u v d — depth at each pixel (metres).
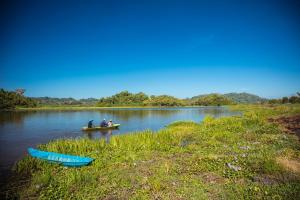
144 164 13.02
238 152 15.10
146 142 17.47
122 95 162.50
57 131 29.70
